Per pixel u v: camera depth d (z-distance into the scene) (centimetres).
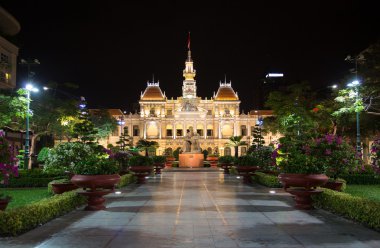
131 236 1223
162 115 13675
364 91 3934
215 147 13162
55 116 5697
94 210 1731
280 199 2123
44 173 3105
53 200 1572
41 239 1193
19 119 5444
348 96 4175
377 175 1875
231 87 14000
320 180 1703
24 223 1280
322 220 1474
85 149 2434
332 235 1226
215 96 13838
